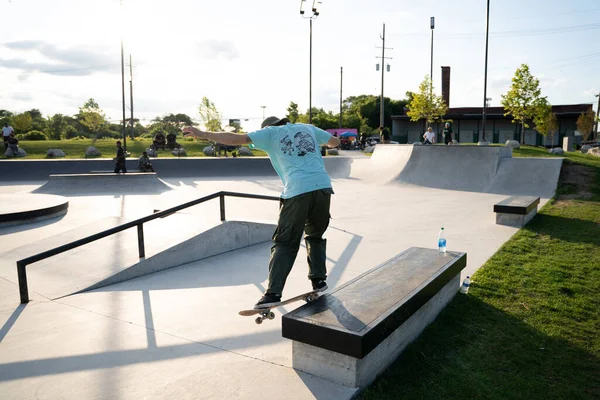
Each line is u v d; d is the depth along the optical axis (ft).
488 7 85.92
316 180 9.95
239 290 16.12
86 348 11.11
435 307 13.06
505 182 46.09
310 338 9.26
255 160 73.00
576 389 9.53
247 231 23.41
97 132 209.15
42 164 67.77
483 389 9.41
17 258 20.12
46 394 8.95
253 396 8.79
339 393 8.86
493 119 155.74
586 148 103.55
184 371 9.87
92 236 16.25
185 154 102.83
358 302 10.46
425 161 53.93
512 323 12.76
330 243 23.84
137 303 14.65
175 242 19.98
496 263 18.83
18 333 12.11
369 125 222.69
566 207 33.53
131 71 124.36
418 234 25.85
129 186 51.62
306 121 218.59
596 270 17.60
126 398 8.75
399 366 10.25
